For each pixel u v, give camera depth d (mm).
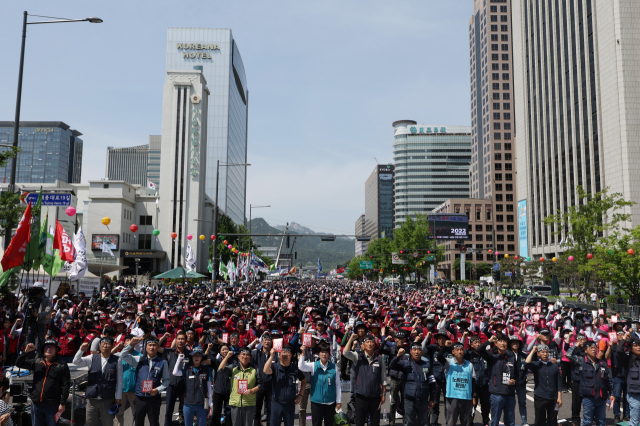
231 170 152000
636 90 69375
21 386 9711
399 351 9680
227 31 150125
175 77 90875
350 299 29922
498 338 9734
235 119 161625
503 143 152875
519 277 65688
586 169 77812
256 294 31438
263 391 9148
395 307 25109
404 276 99562
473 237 150000
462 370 9312
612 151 71000
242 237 78688
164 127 89438
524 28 101188
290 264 104312
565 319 15812
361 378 8797
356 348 9555
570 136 82938
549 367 9484
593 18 76125
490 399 9648
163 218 86750
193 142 89375
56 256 20953
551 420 9445
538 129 94688
